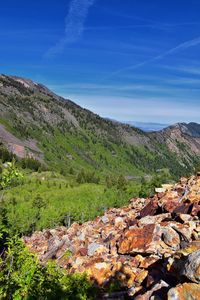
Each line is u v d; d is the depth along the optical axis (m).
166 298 13.03
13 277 13.13
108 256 21.38
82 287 15.56
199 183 28.42
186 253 15.09
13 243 14.52
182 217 21.91
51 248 29.20
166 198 27.81
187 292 12.42
